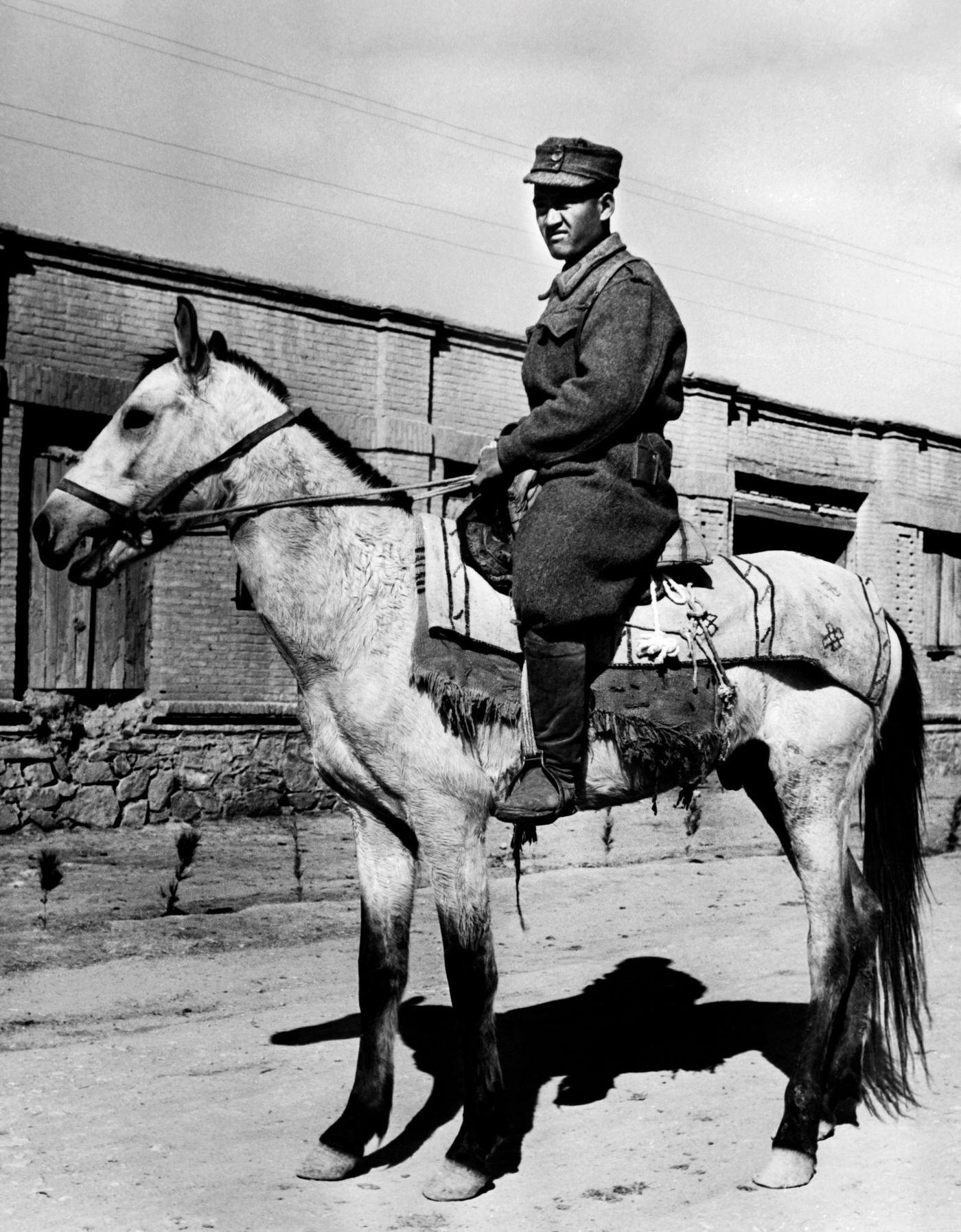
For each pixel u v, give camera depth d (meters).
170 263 12.23
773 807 4.78
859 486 19.59
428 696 3.90
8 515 11.43
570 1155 4.09
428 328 14.16
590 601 3.97
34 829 11.73
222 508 4.05
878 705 4.62
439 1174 3.78
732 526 17.56
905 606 20.14
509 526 4.21
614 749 4.16
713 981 6.43
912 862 4.75
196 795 12.75
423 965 7.04
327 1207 3.67
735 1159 4.04
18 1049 5.33
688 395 17.14
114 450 4.05
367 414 13.77
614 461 4.03
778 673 4.43
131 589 12.44
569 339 4.07
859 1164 4.01
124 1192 3.74
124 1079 4.86
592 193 4.13
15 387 11.34
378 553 4.04
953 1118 4.42
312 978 6.68
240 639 13.06
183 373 4.05
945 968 6.63
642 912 8.49
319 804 13.60
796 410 18.64
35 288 11.50
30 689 11.80
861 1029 4.49
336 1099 4.61
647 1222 3.56
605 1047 5.30
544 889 9.38
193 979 6.63
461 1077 4.88
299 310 13.17
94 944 7.42
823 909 4.33
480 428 14.88
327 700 4.01
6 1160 4.00
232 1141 4.19
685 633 4.21
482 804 3.95
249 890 9.31
